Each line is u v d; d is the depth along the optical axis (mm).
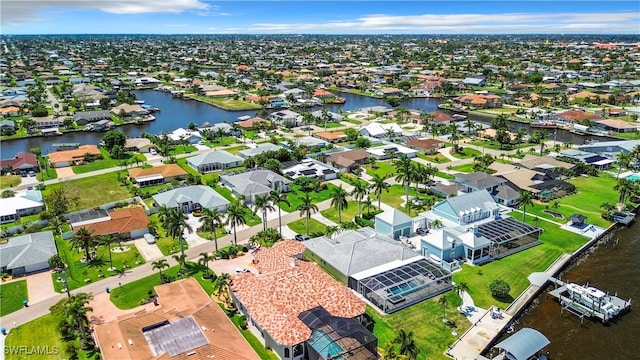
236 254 104625
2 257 98250
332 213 129375
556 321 82500
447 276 89812
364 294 87750
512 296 88562
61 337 76375
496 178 141625
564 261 101875
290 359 70250
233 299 85875
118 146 189625
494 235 105062
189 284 87625
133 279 95188
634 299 89375
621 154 160250
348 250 96625
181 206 129875
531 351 70125
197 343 68000
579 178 156750
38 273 98125
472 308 84688
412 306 85250
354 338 68562
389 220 112125
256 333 77938
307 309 76312
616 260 104375
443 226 115125
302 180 150375
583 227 118812
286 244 101312
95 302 87000
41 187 149750
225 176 152250
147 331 72625
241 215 106875
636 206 131125
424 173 147250
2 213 125812
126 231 113812
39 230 118250
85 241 99500
